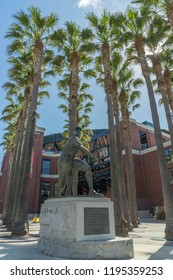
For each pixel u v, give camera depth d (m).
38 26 16.73
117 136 17.66
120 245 6.09
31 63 19.55
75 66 17.00
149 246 8.62
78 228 6.12
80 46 17.77
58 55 18.53
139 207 32.78
